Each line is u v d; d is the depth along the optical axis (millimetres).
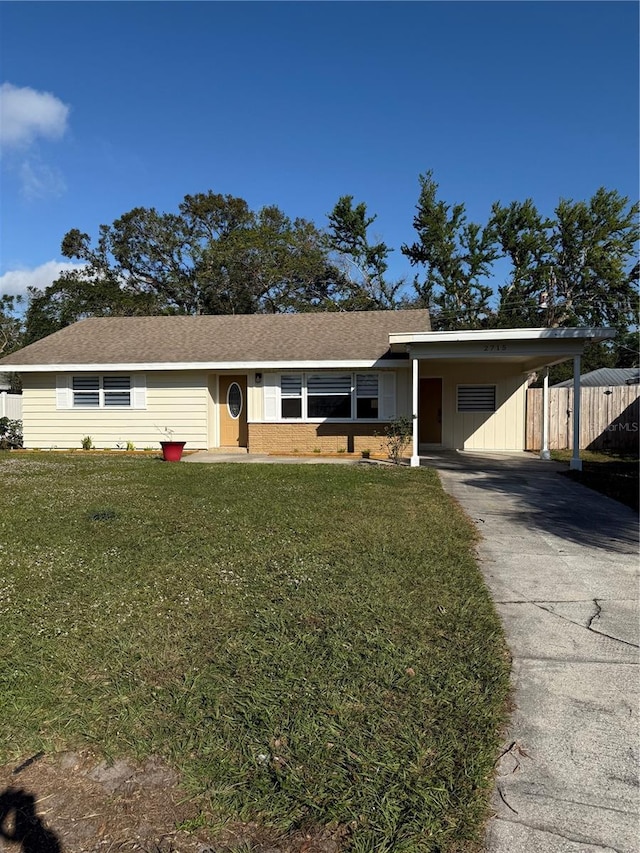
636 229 31641
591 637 3855
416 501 8320
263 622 3910
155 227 39281
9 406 21438
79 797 2332
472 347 12438
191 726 2754
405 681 3162
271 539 6031
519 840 2109
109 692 3043
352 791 2324
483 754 2564
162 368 15570
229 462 13273
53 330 37344
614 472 11773
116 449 16234
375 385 15281
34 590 4523
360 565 5148
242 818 2215
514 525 7164
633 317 32188
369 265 36250
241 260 36531
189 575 4871
